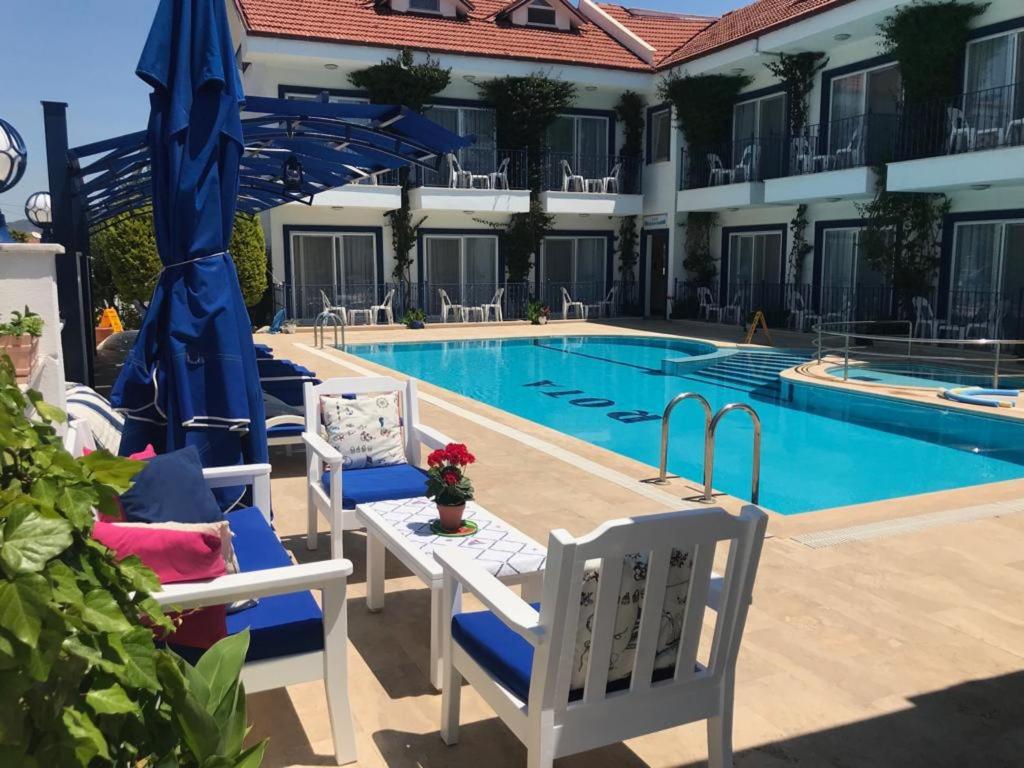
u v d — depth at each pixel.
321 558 4.77
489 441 7.91
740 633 2.64
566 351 17.39
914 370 13.03
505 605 2.48
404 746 2.94
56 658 1.04
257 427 4.51
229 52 4.30
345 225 21.09
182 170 4.16
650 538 2.33
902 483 7.89
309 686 3.33
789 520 5.46
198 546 2.54
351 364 13.62
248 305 18.61
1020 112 14.18
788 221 19.56
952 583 4.39
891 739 2.99
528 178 22.31
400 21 21.56
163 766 1.25
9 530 1.05
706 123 21.02
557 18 23.62
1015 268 14.77
